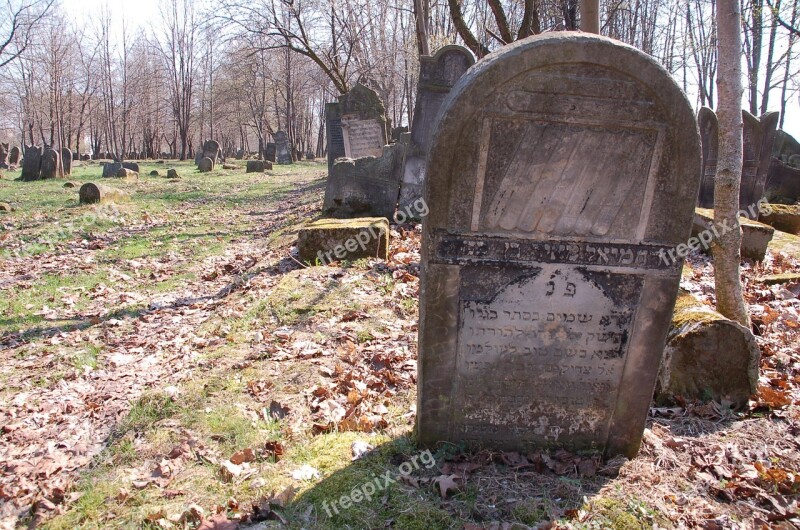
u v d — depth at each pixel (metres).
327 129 16.77
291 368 4.73
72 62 49.12
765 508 3.04
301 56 40.47
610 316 3.26
